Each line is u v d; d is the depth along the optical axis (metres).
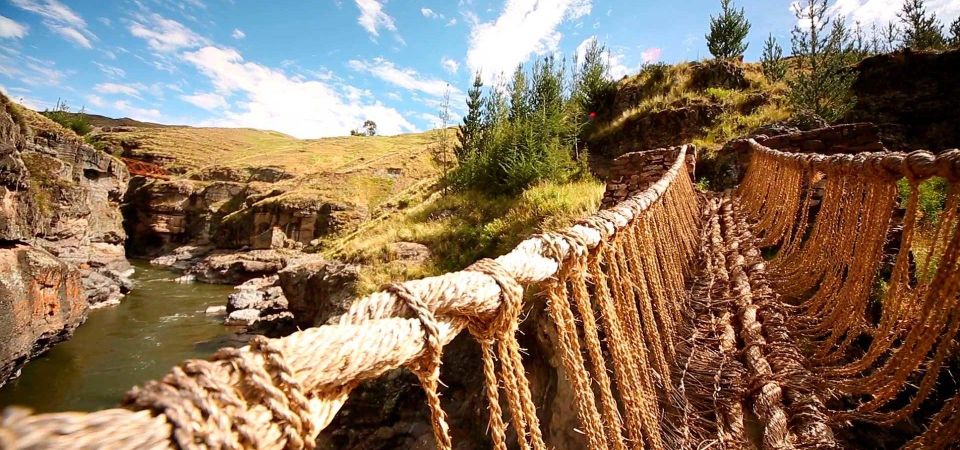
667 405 2.61
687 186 7.38
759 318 3.50
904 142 10.30
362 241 14.89
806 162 4.73
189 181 36.66
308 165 43.88
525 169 12.70
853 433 2.62
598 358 1.84
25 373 10.62
